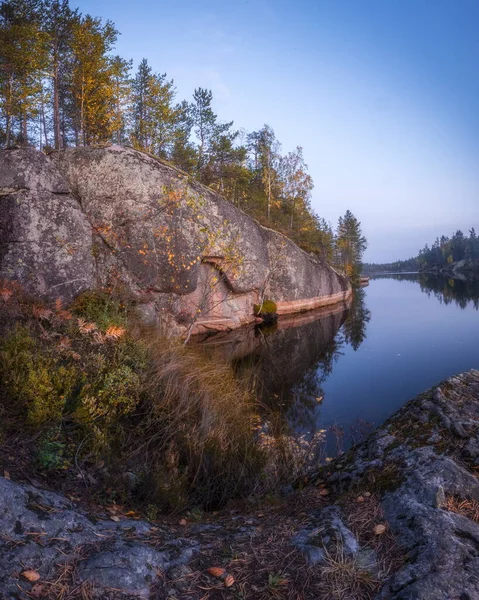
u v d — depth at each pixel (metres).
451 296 38.66
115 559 2.11
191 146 31.92
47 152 13.61
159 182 13.73
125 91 29.28
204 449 4.61
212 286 13.50
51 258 9.86
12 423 3.67
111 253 12.57
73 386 4.59
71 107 30.31
